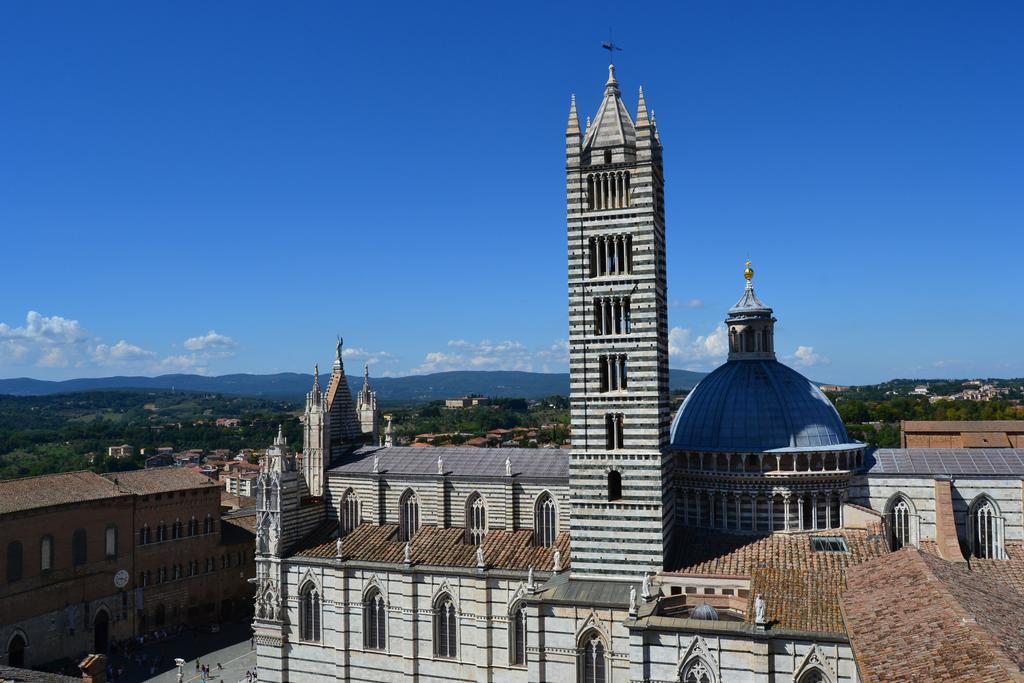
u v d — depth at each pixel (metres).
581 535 85.75
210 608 146.25
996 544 86.69
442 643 95.62
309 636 102.62
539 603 80.31
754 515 87.88
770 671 66.00
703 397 95.00
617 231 85.88
